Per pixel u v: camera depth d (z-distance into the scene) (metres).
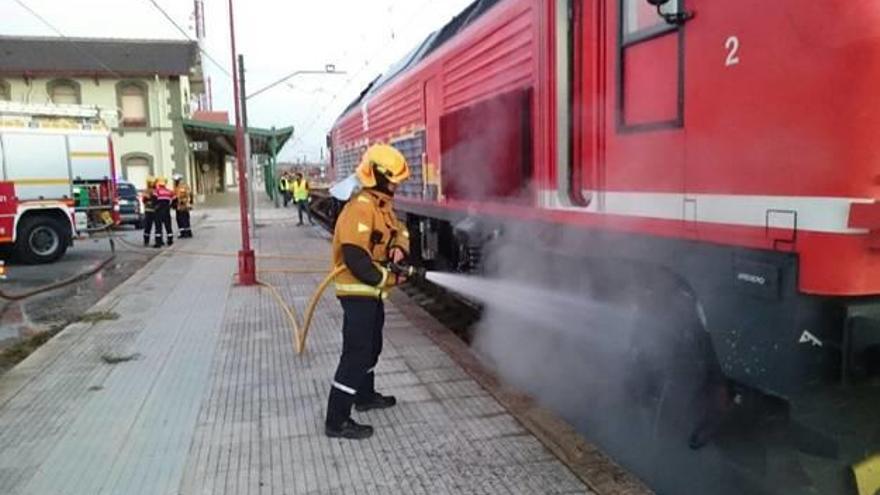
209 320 7.04
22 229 12.92
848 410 2.41
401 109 9.06
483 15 5.73
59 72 30.69
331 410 3.76
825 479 2.62
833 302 2.24
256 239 16.58
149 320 7.09
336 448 3.65
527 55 4.64
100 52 32.12
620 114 3.33
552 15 4.09
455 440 3.70
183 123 32.16
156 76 31.53
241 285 9.27
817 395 2.35
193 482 3.30
